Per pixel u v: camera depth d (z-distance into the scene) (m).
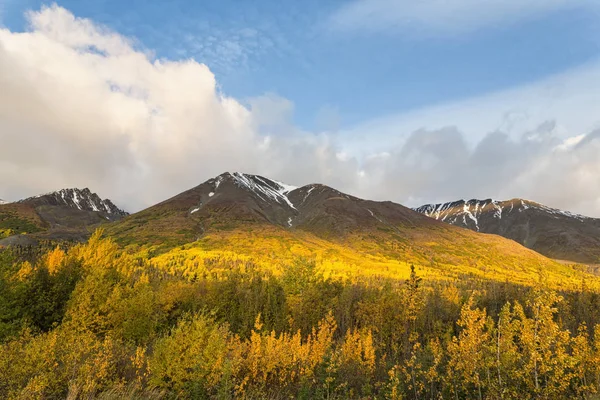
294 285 69.25
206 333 20.73
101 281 32.06
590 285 55.41
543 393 14.23
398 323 49.69
